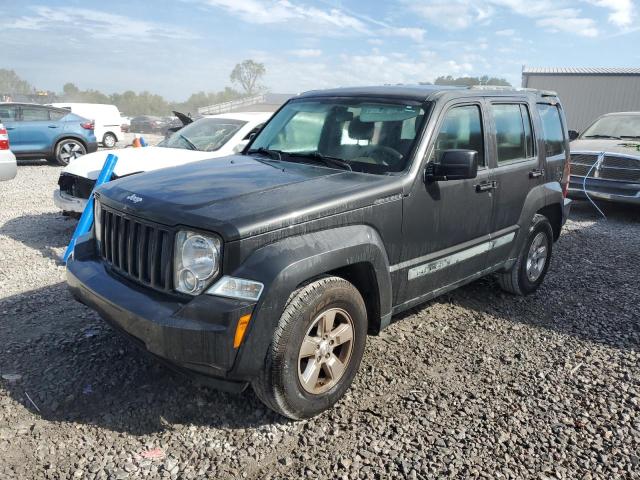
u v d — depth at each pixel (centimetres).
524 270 516
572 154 1000
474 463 288
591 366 399
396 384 365
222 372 283
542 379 378
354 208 327
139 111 9600
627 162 929
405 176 362
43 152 1452
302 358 314
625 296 552
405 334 443
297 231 300
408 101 406
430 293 405
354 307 330
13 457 279
